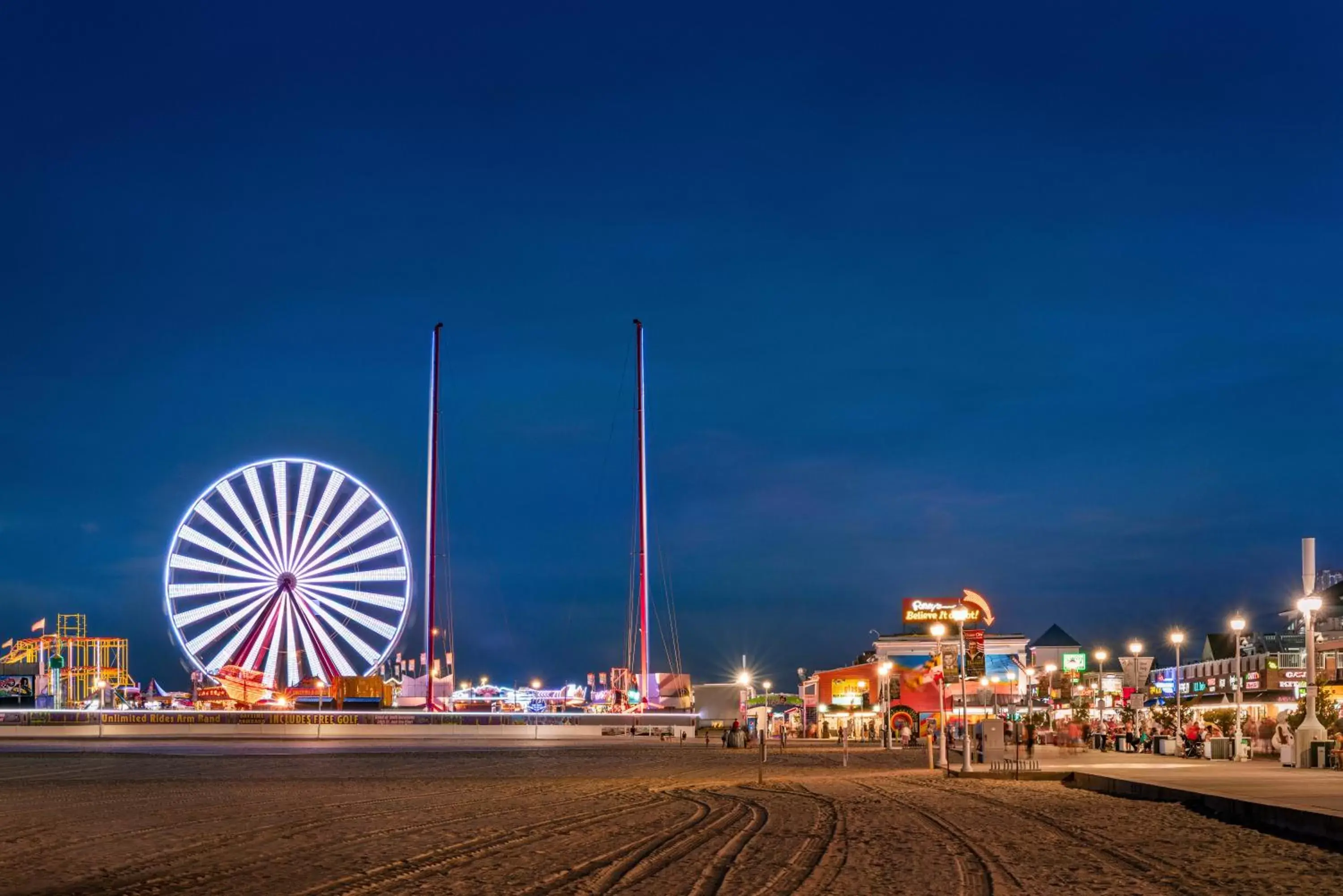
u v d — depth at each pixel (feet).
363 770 197.16
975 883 67.10
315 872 73.61
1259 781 120.78
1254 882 66.39
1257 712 235.81
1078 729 236.43
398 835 92.43
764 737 163.12
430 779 168.86
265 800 129.29
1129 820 98.27
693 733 370.94
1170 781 122.83
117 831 97.76
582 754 271.08
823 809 112.57
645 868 73.67
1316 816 85.81
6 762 229.86
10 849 86.63
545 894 65.10
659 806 116.88
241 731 340.59
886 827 96.17
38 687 472.85
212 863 77.92
